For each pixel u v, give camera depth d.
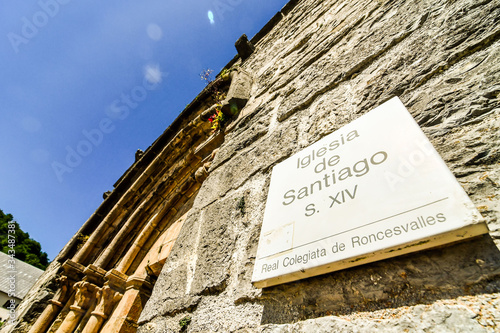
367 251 0.73
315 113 1.65
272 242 1.05
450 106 0.96
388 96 1.23
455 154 0.84
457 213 0.63
